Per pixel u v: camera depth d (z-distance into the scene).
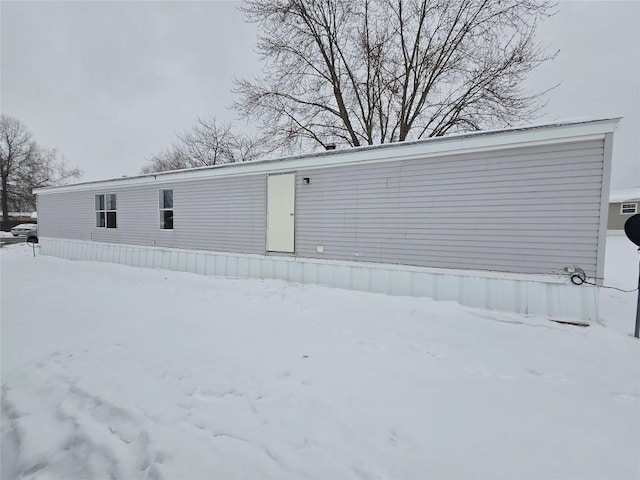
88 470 1.68
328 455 1.73
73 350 3.18
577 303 4.06
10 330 3.75
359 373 2.72
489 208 4.53
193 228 7.76
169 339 3.48
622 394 2.38
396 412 2.14
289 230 6.40
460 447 1.79
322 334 3.66
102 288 6.18
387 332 3.72
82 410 2.18
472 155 4.61
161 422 2.03
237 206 7.05
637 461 1.69
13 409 2.23
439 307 4.61
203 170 7.43
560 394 2.37
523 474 1.60
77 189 10.28
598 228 3.92
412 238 5.14
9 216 33.78
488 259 4.58
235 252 7.14
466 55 10.14
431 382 2.56
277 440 1.86
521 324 3.97
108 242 9.54
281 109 11.85
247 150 19.59
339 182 5.77
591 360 2.97
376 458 1.71
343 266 5.80
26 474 1.68
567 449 1.78
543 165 4.17
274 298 5.30
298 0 10.41
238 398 2.32
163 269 8.31
